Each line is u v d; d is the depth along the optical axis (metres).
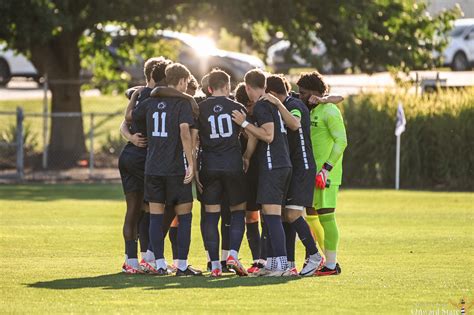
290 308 21.61
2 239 35.34
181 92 26.64
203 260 30.83
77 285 24.95
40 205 48.38
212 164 26.73
